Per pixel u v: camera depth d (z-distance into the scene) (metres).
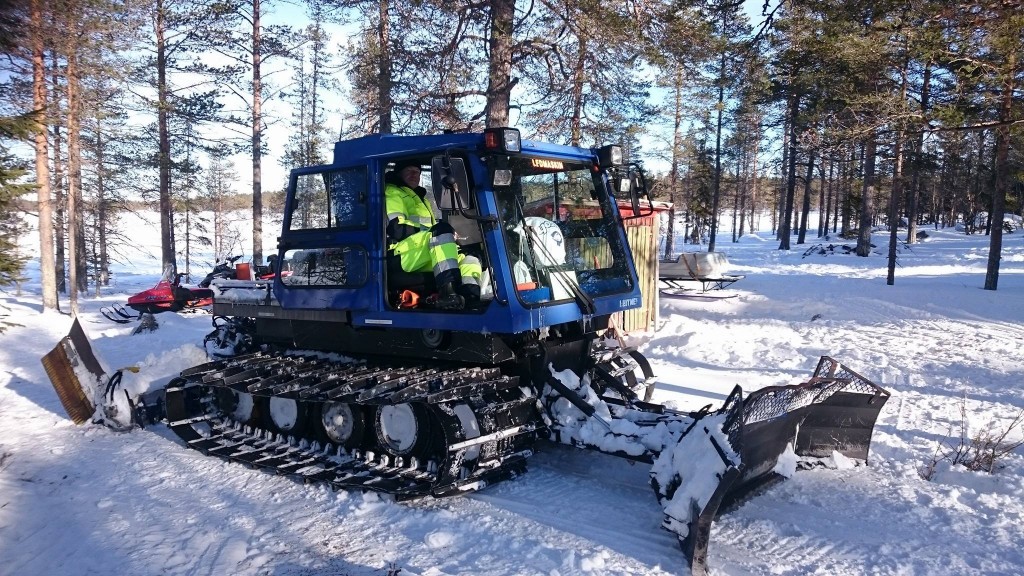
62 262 26.12
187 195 27.52
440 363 5.21
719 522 4.29
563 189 5.25
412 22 12.27
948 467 5.12
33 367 10.41
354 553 3.92
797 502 4.59
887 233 36.50
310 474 5.05
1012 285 15.98
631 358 6.62
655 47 10.12
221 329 7.17
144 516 4.52
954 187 35.03
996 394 7.43
